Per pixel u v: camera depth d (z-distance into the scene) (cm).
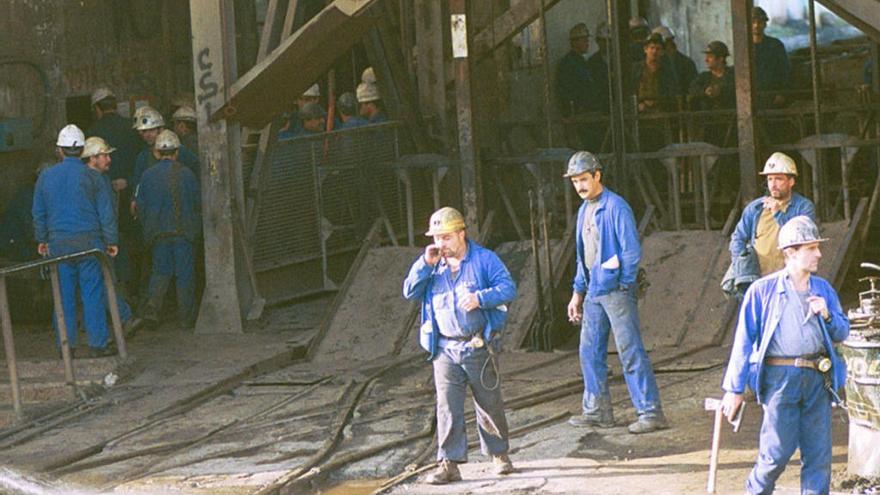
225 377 3222
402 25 4609
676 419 2669
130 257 4203
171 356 3491
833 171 4584
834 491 2117
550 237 3969
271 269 3981
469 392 3005
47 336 3828
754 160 3525
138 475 2494
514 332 3447
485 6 4819
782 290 1867
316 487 2419
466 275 2283
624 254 2553
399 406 2928
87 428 2875
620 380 3061
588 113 4759
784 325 1864
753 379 1881
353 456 2525
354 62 4828
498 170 3956
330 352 3503
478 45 4394
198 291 4259
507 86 4906
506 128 4741
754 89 3541
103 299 3456
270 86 3778
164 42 4819
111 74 4588
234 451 2636
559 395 2930
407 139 4372
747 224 2666
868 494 2091
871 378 2116
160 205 3872
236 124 3869
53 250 3419
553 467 2386
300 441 2681
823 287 1875
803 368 1859
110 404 3069
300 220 4066
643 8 5700
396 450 2586
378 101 4403
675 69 4919
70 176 3422
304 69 3756
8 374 3300
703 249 3606
